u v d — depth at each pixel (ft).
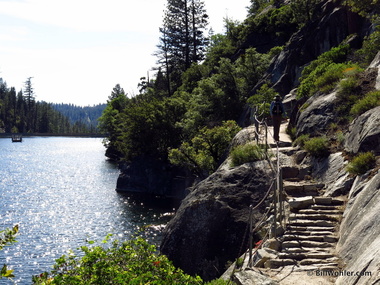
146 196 150.92
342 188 43.91
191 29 276.62
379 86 56.34
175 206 131.23
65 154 351.46
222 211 48.49
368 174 41.04
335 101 59.57
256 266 33.88
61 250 88.69
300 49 125.90
